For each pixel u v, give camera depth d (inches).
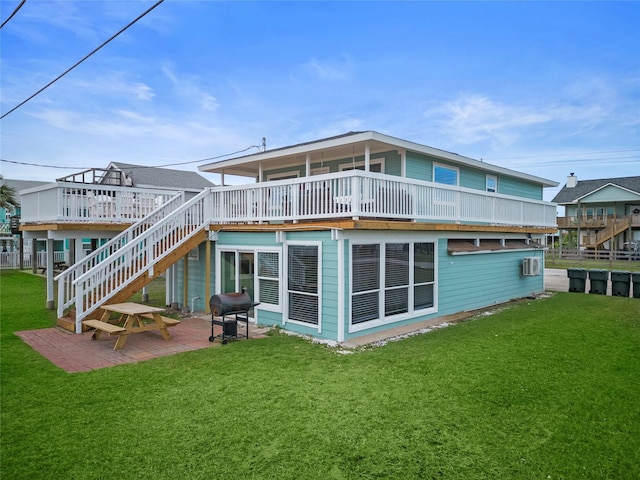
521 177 655.8
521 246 576.4
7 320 397.7
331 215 323.3
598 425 174.4
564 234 1779.0
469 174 564.1
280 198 368.2
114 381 222.8
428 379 229.5
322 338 327.0
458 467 141.6
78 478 131.4
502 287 538.9
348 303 321.1
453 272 445.1
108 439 157.5
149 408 187.3
